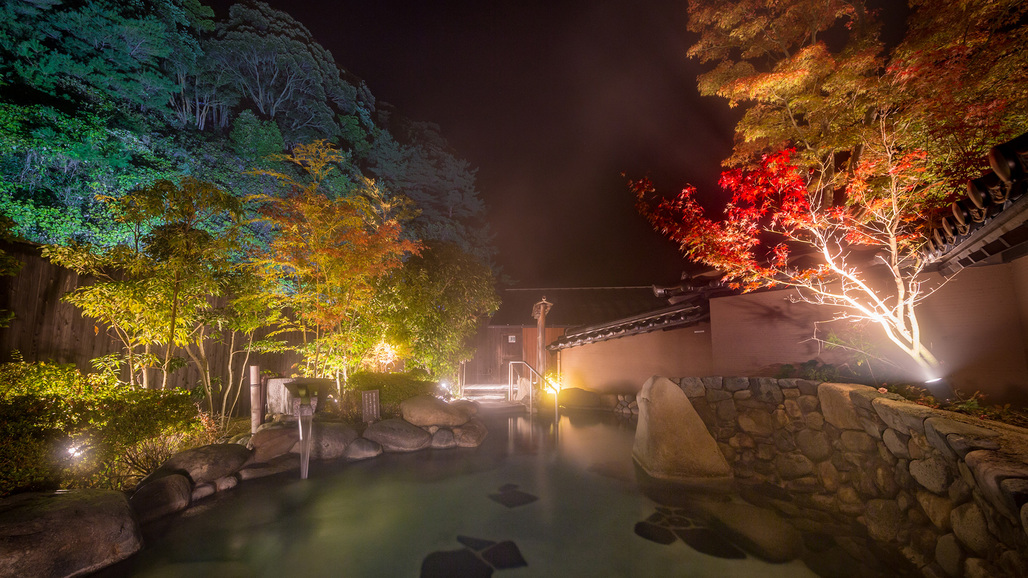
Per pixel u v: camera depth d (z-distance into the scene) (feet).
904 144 22.17
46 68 47.60
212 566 12.16
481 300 42.42
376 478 20.10
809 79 26.99
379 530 14.71
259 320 25.75
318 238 25.80
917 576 11.52
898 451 13.32
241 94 93.71
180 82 85.35
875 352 20.38
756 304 26.04
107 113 52.29
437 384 36.09
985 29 22.77
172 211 20.31
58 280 20.21
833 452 17.10
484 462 23.06
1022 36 20.20
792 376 21.39
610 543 13.85
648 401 22.61
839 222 19.85
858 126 25.38
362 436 24.64
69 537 11.10
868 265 21.13
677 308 38.11
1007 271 17.22
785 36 31.89
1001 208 11.87
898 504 13.34
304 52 93.81
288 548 13.34
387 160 87.10
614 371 44.29
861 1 29.40
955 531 10.56
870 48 25.07
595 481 20.01
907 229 18.97
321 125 93.86
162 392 18.01
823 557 12.80
